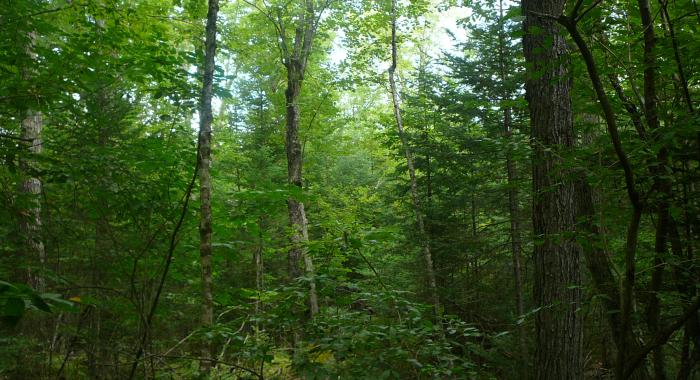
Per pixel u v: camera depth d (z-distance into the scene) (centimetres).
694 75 367
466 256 1338
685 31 389
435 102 1359
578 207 579
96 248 466
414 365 355
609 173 319
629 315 258
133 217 475
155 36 576
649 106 326
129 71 525
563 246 504
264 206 555
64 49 513
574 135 504
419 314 398
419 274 1304
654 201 301
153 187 500
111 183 470
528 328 1064
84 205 475
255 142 1728
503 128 1227
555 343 502
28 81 446
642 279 397
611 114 233
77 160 462
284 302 403
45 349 484
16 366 462
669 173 299
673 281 337
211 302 451
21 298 146
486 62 1245
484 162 1285
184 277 533
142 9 636
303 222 1301
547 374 505
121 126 550
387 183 2111
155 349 493
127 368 465
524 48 531
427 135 1434
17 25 466
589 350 783
